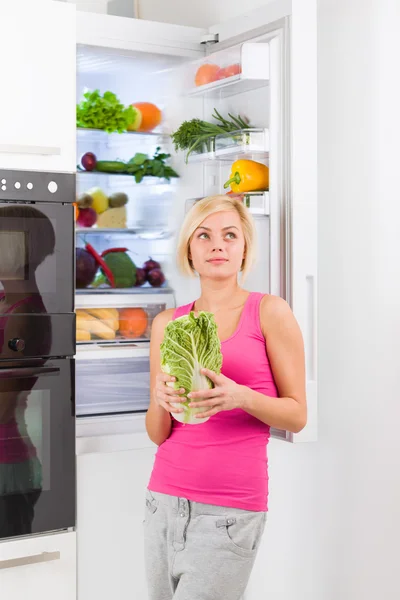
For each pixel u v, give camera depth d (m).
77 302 2.15
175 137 2.20
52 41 1.89
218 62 2.10
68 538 1.94
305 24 1.90
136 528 2.18
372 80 2.04
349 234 2.13
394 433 2.00
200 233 1.72
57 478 1.92
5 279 1.84
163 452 1.66
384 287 2.03
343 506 2.15
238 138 2.00
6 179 1.83
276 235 1.95
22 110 1.87
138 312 2.23
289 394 1.62
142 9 2.83
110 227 2.30
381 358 2.04
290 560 2.30
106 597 2.14
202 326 1.53
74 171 1.92
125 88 2.32
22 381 1.86
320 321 2.25
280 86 1.93
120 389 2.20
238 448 1.58
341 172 2.15
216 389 1.52
